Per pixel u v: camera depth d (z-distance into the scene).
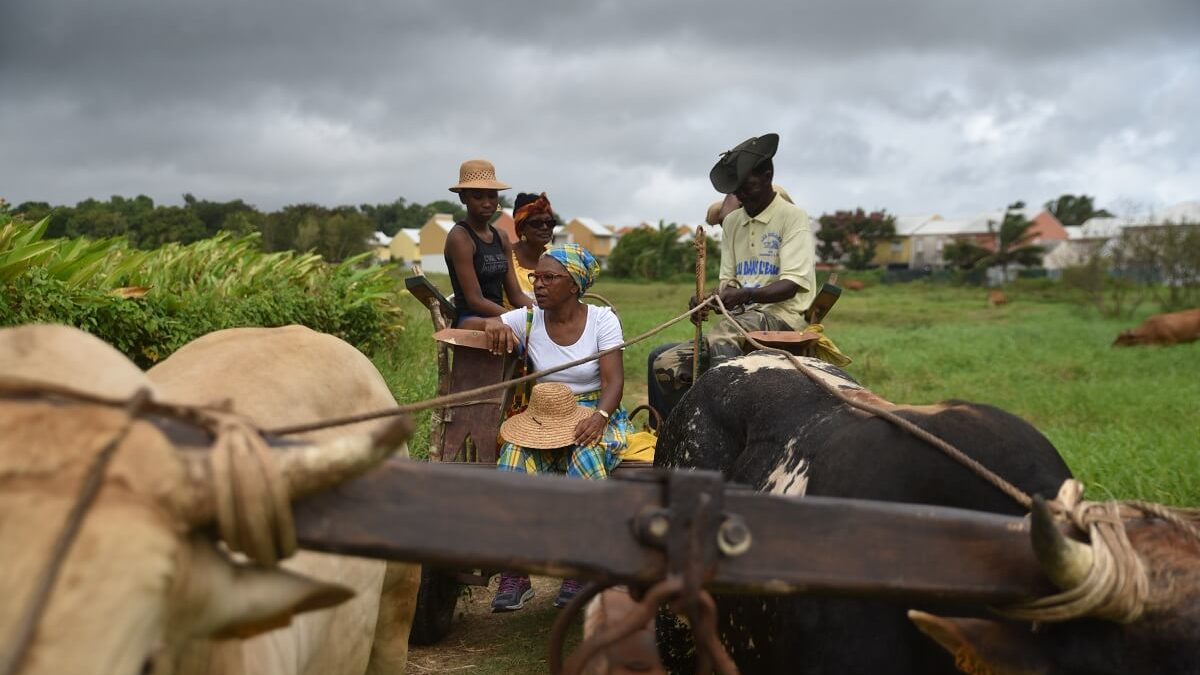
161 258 11.62
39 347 1.99
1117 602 2.10
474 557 1.87
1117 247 36.38
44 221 8.66
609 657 2.35
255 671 2.38
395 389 9.76
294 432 2.47
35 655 1.49
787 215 5.63
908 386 13.78
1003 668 2.26
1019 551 2.14
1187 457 7.58
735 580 1.99
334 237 40.59
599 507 1.92
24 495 1.62
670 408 5.54
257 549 1.74
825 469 3.21
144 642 1.63
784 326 5.57
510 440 4.78
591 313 5.05
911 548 2.08
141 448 1.71
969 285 61.53
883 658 2.85
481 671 4.79
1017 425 3.20
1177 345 20.53
